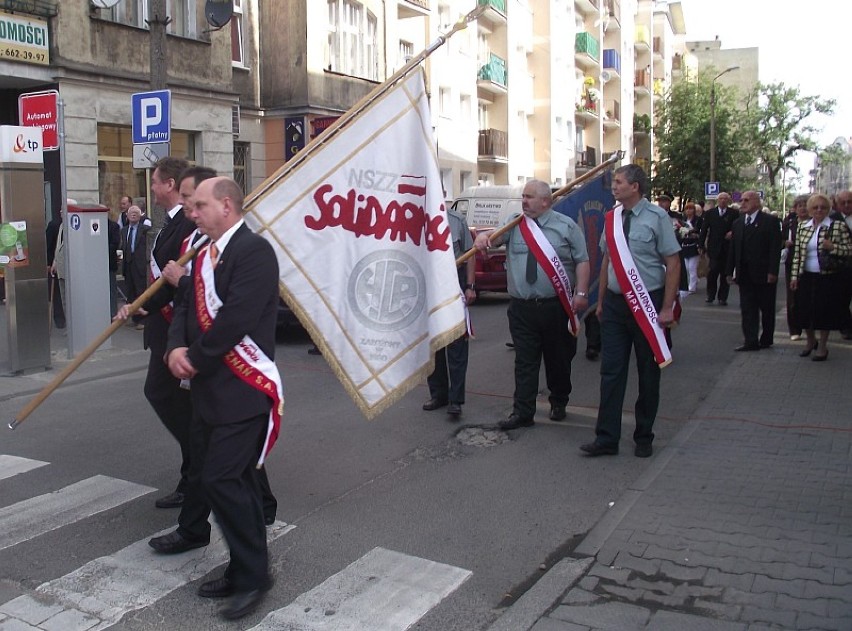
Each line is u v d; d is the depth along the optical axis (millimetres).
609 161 6832
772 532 4562
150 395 4848
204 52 17031
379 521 4871
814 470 5594
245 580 3732
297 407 7539
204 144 17234
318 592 3992
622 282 5770
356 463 5941
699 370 9047
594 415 7203
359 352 4523
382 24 22875
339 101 21156
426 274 4684
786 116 54812
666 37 68188
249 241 3670
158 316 4746
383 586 4059
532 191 6348
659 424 6922
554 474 5680
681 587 3961
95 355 9953
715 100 46531
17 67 13664
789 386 8062
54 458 6059
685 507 4957
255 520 3732
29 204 8844
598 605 3816
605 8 48688
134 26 15492
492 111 34062
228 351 3600
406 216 4656
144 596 3938
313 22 20062
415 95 4664
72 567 4250
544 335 6715
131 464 5926
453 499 5227
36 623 3691
